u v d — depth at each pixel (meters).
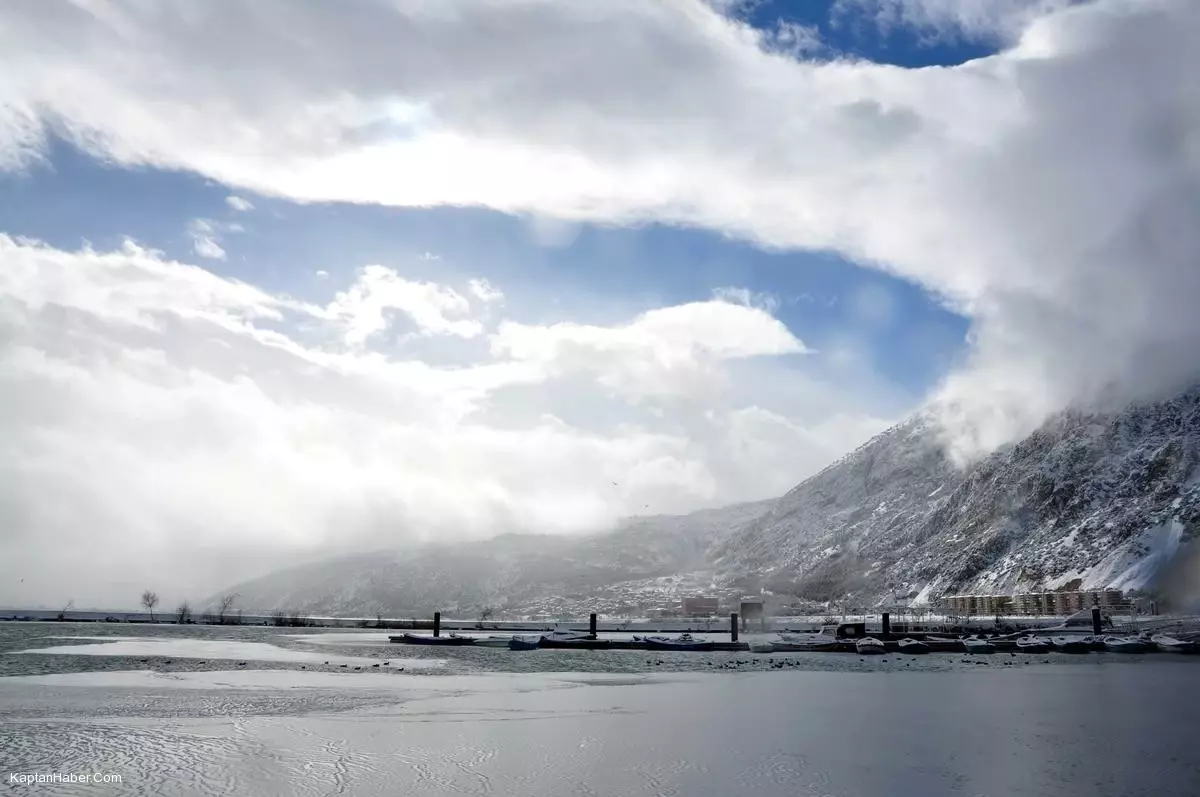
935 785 31.89
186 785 30.59
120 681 65.12
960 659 102.75
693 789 31.16
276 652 110.38
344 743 38.66
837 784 32.03
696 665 93.12
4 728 41.16
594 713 50.19
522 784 31.67
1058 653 112.62
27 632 164.38
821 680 74.56
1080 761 36.22
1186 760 36.34
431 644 136.88
